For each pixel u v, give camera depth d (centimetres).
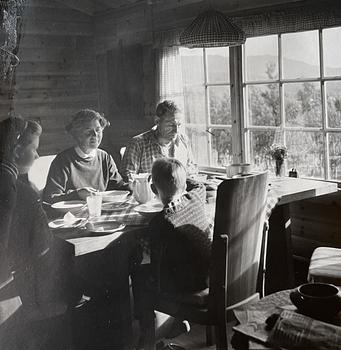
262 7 319
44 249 126
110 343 158
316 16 289
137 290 185
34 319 117
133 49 298
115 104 295
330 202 302
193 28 244
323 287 117
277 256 266
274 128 337
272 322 106
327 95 303
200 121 386
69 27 213
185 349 211
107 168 244
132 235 180
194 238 174
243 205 169
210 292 171
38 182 214
